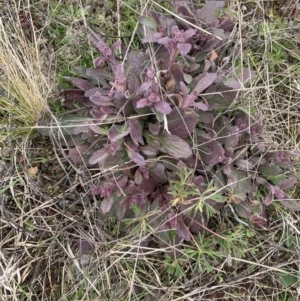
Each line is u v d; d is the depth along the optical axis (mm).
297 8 554
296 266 481
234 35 506
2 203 456
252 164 476
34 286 456
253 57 529
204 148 451
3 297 442
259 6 537
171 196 442
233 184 454
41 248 465
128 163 437
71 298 451
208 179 461
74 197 474
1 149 482
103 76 464
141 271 459
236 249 459
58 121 468
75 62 506
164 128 428
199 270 458
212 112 477
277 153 472
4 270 447
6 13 504
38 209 468
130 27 525
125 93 432
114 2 537
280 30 539
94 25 524
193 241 460
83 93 474
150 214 423
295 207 470
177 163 448
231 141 456
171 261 460
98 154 420
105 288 454
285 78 523
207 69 455
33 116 479
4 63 450
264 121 509
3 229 468
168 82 442
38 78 481
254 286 469
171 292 456
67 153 482
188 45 416
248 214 463
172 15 494
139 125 435
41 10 529
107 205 432
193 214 445
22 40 479
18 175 470
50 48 517
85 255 462
